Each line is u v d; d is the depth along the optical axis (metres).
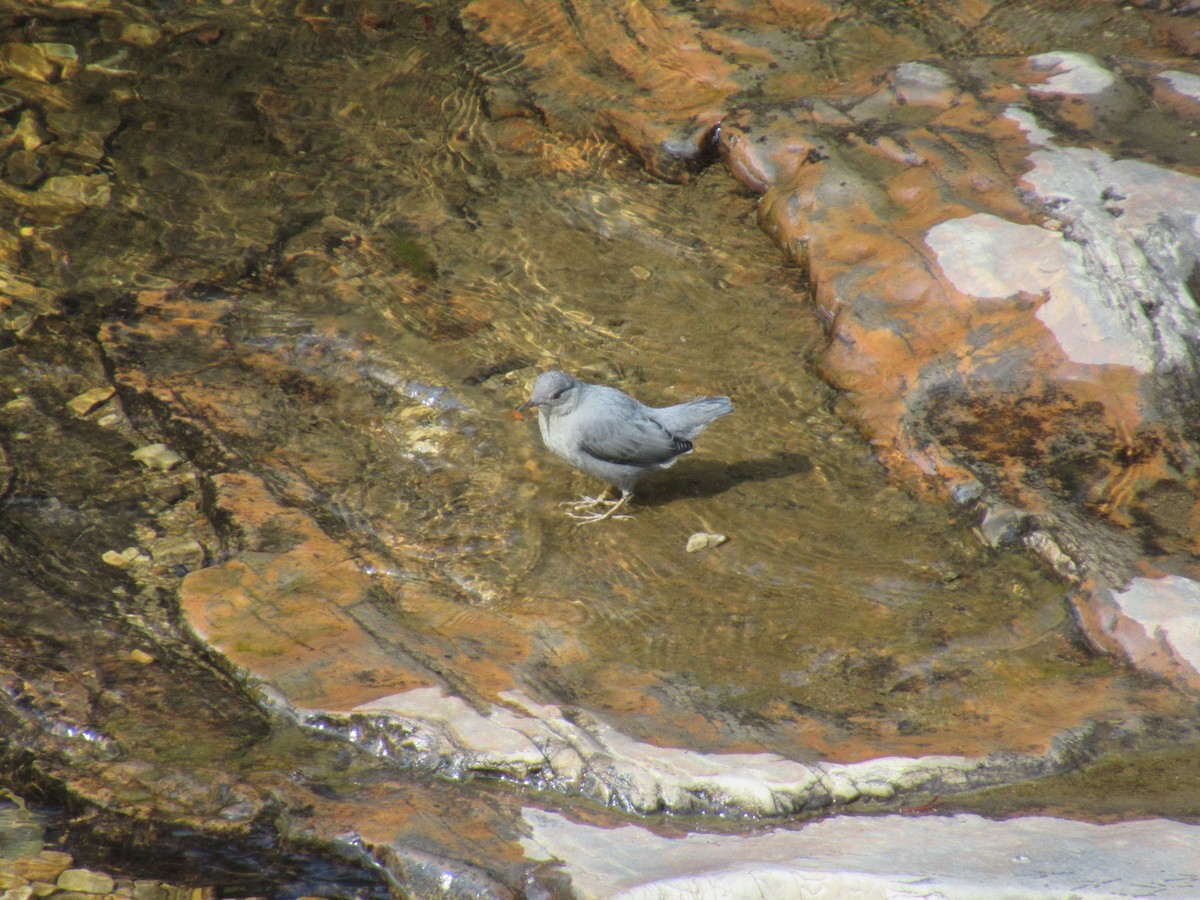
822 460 12.16
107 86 16.86
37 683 8.80
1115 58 15.68
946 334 12.70
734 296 14.36
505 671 9.29
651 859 7.37
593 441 11.02
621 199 15.87
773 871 7.01
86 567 10.20
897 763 8.30
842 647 9.88
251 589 9.99
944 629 10.05
